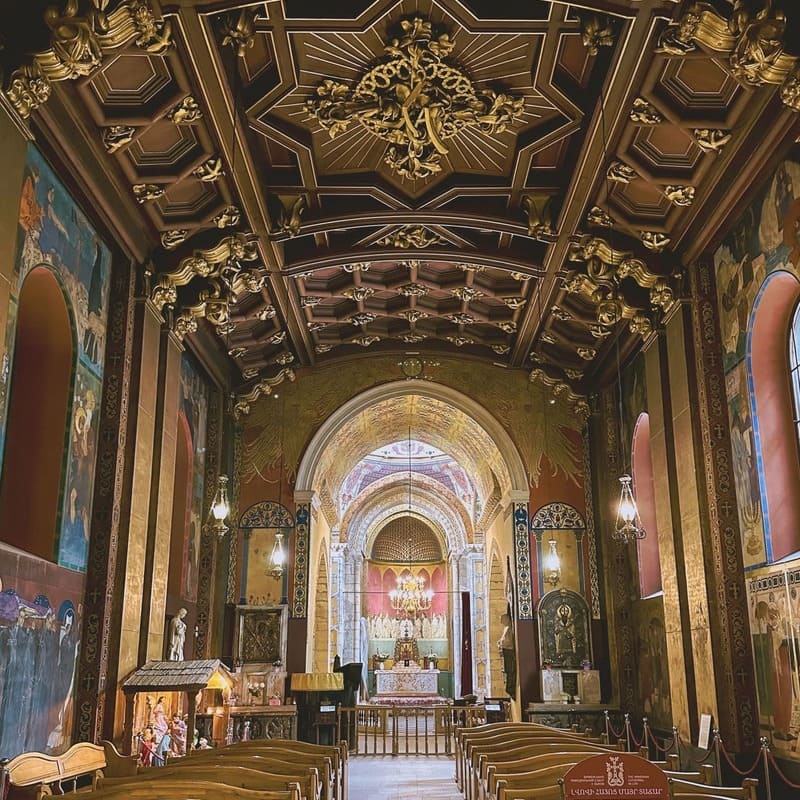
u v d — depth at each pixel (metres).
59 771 8.09
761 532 11.10
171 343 13.73
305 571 19.19
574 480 19.89
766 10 8.27
